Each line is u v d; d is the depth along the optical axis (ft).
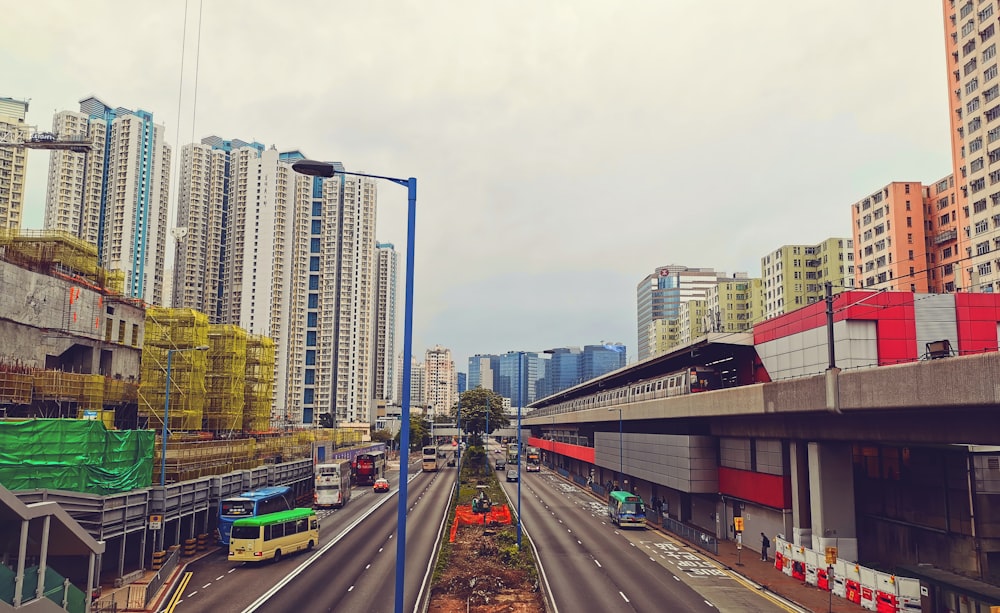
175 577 122.72
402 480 58.59
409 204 61.41
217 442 178.91
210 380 230.48
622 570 134.00
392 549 152.25
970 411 85.66
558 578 125.29
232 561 136.46
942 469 112.16
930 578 99.66
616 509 200.75
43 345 176.24
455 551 146.41
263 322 567.18
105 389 191.72
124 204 574.56
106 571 126.00
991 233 299.17
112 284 216.13
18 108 488.02
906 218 392.68
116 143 582.35
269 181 580.71
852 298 128.36
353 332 647.97
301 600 106.11
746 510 163.84
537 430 582.35
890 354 127.24
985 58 304.50
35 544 84.58
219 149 612.29
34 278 169.58
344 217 652.07
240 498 151.94
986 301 129.08
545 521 201.67
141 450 126.93
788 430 134.41
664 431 241.35
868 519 132.05
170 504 133.18
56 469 108.17
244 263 575.38
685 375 188.85
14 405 155.74
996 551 103.60
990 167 300.61
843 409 104.68
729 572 134.41
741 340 170.91
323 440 313.32
